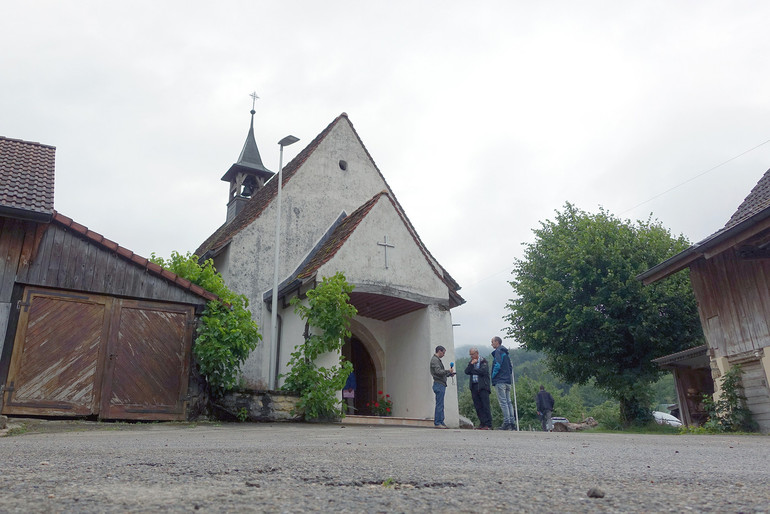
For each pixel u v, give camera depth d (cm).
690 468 301
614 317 2270
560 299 2334
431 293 1459
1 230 1022
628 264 2238
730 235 1127
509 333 2572
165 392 1088
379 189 1834
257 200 1892
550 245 2503
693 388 2014
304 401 1145
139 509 164
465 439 621
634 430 1939
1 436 703
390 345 1564
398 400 1491
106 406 1033
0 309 989
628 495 197
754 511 167
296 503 177
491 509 170
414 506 174
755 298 1238
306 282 1297
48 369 1004
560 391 6347
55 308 1035
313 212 1670
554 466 308
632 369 2266
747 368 1262
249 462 315
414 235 1491
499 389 1171
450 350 1438
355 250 1371
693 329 2183
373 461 331
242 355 1143
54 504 170
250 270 1515
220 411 1097
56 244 1058
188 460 327
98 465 293
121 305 1093
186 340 1134
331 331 1212
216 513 160
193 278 1223
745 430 1221
